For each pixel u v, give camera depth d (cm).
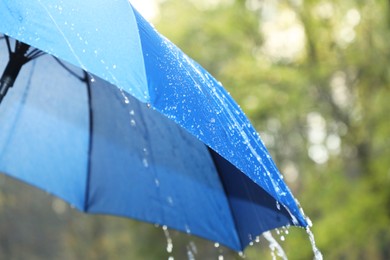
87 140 287
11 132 292
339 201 1038
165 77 170
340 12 1059
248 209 252
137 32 177
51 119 289
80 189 291
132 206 286
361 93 1066
